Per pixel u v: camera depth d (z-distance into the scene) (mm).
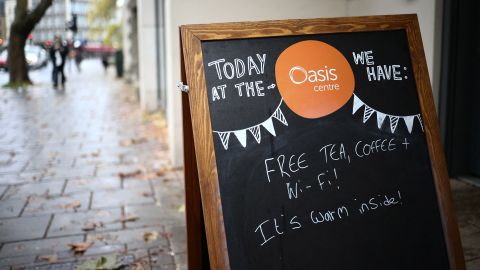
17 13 16750
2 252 3457
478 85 4230
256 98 2172
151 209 4332
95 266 3180
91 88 16984
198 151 2057
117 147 6977
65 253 3439
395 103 2336
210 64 2143
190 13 5242
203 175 2045
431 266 2229
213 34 2154
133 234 3770
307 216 2139
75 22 25125
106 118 9758
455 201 3898
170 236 3717
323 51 2293
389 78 2350
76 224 3980
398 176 2279
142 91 10250
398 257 2201
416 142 2332
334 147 2230
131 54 17781
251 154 2123
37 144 7238
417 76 2375
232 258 2016
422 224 2258
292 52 2256
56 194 4789
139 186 5035
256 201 2090
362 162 2252
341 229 2168
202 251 2439
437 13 4168
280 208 2115
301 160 2182
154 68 9867
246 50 2199
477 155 4297
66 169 5762
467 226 3455
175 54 5406
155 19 9711
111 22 33219
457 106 4309
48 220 4070
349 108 2279
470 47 4250
